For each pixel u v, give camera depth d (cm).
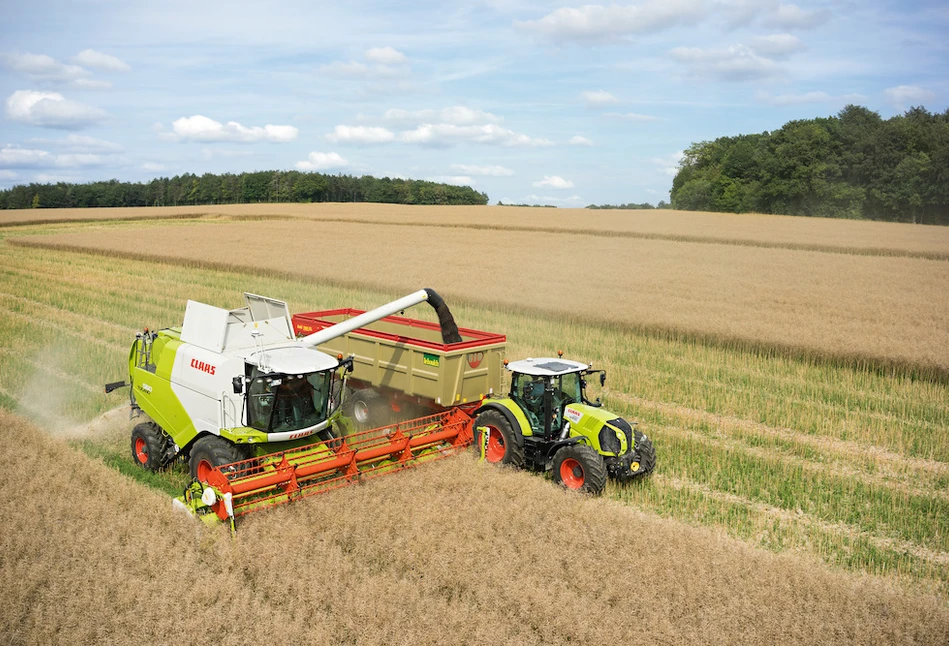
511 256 4384
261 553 834
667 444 1340
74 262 4169
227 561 820
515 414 1163
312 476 1027
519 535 895
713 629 701
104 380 1684
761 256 4547
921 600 780
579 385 1193
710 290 3091
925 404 1602
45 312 2541
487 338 1387
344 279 3241
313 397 1091
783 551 941
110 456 1235
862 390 1723
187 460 1173
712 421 1499
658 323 2273
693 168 12662
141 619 721
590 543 872
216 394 1055
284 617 718
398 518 927
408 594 757
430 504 962
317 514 927
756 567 834
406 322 1596
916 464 1273
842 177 9512
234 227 6862
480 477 1085
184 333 1164
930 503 1093
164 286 3216
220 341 1093
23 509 927
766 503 1105
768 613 732
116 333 2206
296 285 3288
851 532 1006
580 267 3872
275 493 992
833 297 2953
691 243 5412
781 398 1650
